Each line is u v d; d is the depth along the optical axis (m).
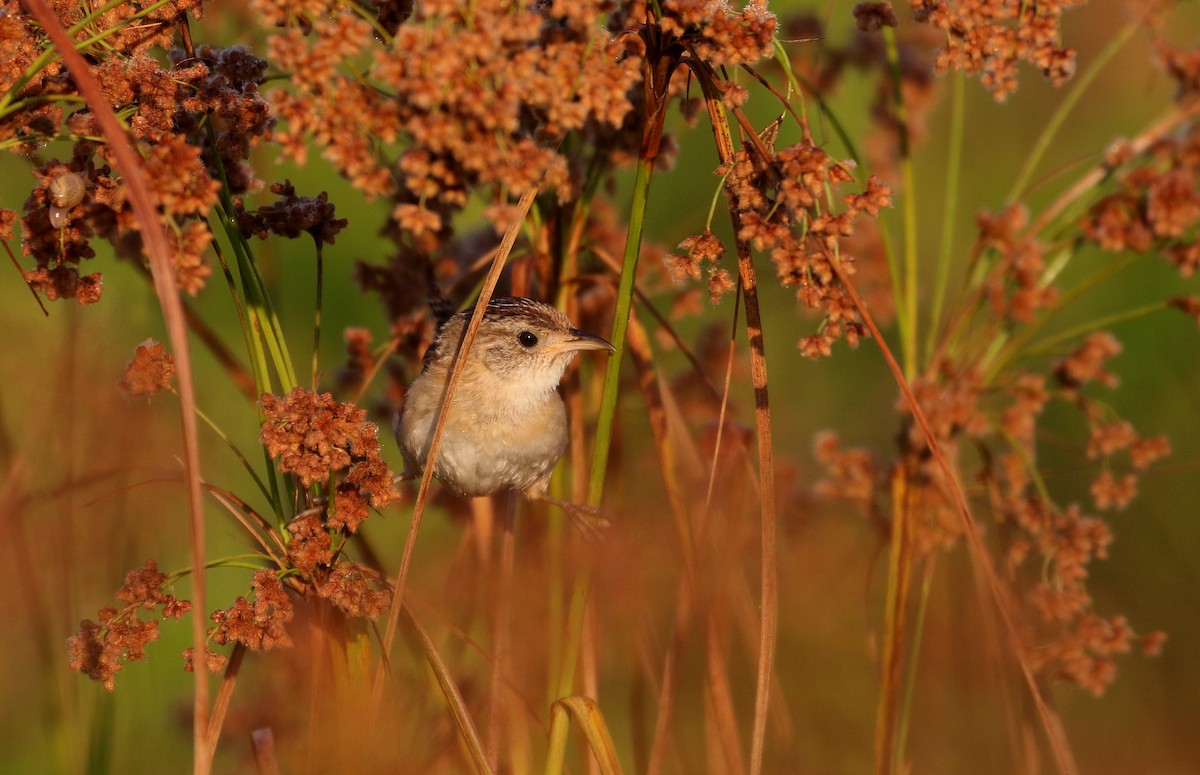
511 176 4.87
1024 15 5.59
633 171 10.95
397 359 9.18
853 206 5.54
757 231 5.58
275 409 5.77
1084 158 6.91
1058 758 6.01
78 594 7.66
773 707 7.72
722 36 5.36
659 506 8.88
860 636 9.08
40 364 8.78
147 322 9.55
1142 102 13.59
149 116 5.50
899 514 7.28
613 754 5.96
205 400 10.50
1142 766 8.79
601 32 5.19
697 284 10.38
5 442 7.43
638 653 7.67
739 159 5.75
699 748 8.61
